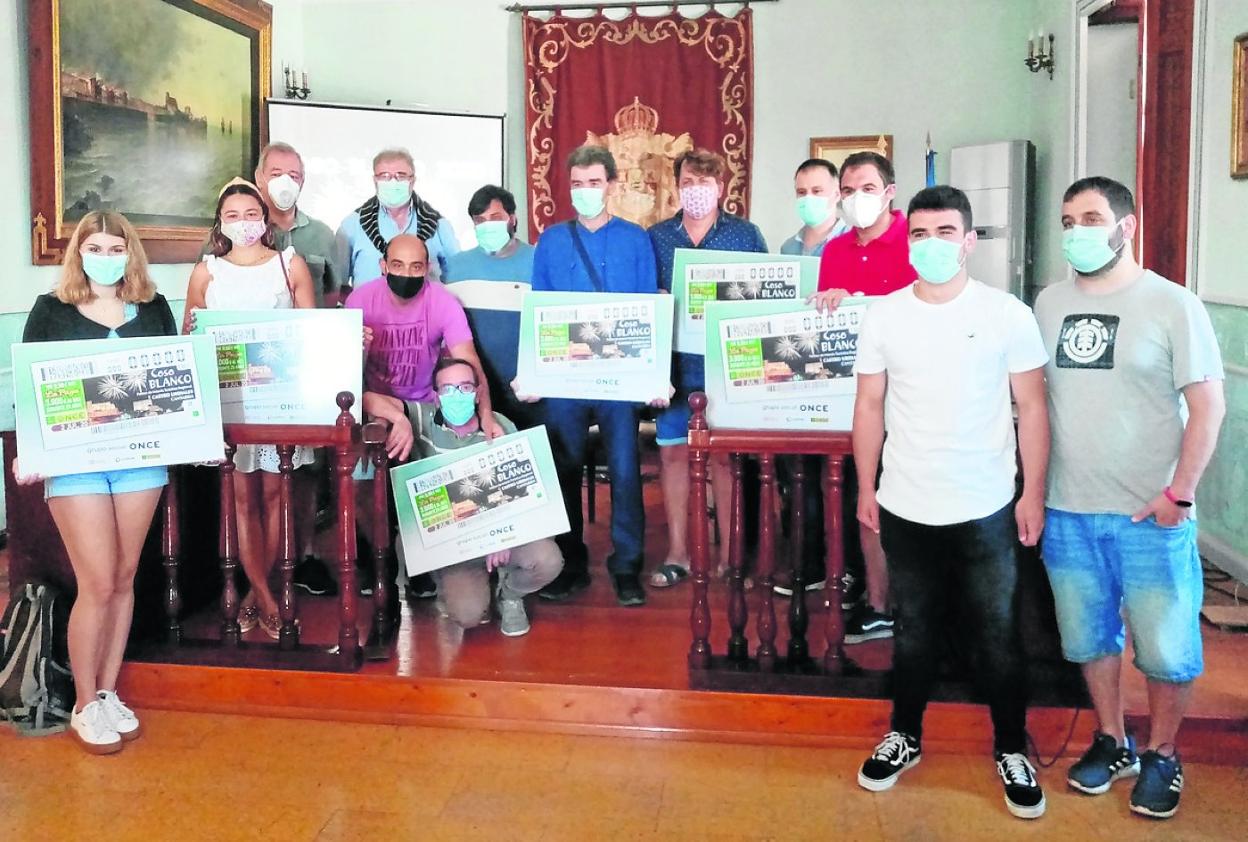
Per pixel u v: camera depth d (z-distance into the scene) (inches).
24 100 173.5
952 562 98.3
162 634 127.7
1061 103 235.0
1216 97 154.5
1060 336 95.5
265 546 133.6
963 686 111.4
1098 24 218.4
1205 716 107.0
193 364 110.7
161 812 99.4
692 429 112.7
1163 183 169.5
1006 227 244.4
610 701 114.7
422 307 133.7
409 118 263.7
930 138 263.1
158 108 206.2
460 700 117.3
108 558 109.7
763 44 268.7
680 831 95.6
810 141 269.3
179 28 212.8
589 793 102.7
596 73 271.6
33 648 117.7
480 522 125.6
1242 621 131.6
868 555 127.3
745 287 133.0
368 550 147.0
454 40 277.9
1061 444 95.9
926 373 94.5
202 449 111.5
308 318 123.7
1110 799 100.3
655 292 139.6
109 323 110.7
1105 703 101.3
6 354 170.6
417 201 159.8
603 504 209.2
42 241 174.4
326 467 172.2
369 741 114.2
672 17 268.8
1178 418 92.3
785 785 104.0
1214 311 157.6
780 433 111.5
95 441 107.3
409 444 128.0
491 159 270.7
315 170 256.4
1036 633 121.3
